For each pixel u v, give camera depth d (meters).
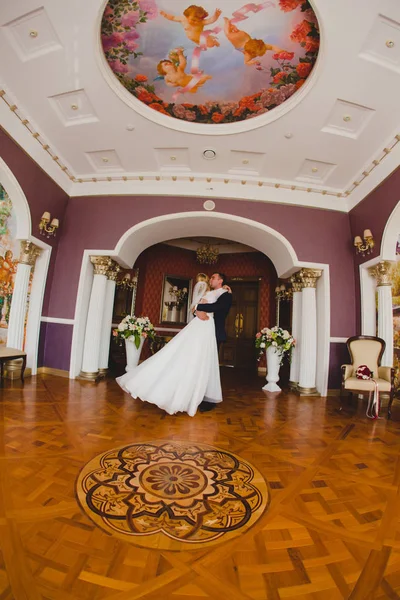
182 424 3.50
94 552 1.41
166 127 4.95
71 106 4.63
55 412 3.65
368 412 4.73
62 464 2.30
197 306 4.01
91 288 6.62
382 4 3.07
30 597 1.15
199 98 4.57
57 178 6.00
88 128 5.07
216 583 1.27
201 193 6.32
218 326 4.22
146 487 2.03
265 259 10.20
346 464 2.64
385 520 1.79
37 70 4.04
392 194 5.11
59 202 6.29
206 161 5.79
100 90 4.33
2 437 2.76
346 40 3.46
